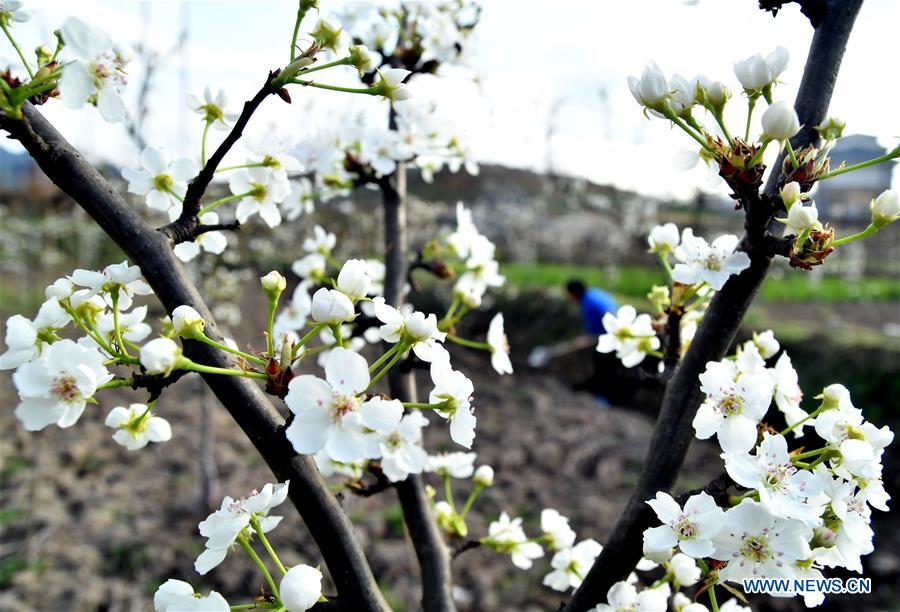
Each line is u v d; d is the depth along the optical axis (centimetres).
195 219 32
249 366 30
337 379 27
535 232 446
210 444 148
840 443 30
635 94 31
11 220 374
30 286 343
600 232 435
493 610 123
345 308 27
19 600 117
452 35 60
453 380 30
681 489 164
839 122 32
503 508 159
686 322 43
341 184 58
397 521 146
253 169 38
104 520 143
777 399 35
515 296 301
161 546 134
